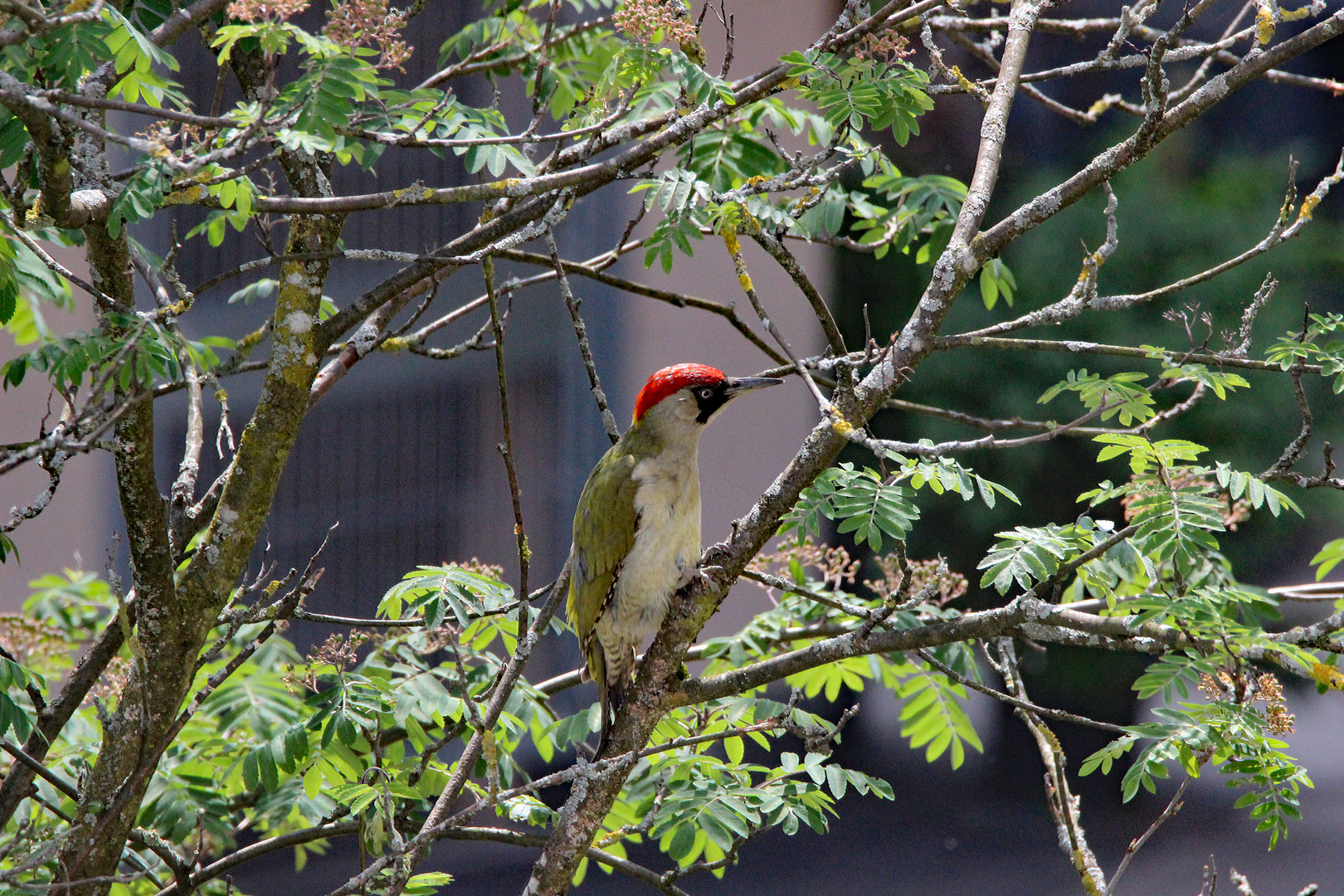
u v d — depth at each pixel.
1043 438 7.54
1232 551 20.97
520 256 8.73
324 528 20.84
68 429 6.73
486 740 6.36
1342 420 19.88
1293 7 18.33
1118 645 7.48
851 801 23.81
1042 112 21.94
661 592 8.75
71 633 9.97
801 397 24.05
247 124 6.00
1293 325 19.64
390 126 7.69
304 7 6.04
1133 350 8.05
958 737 10.16
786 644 9.54
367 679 7.95
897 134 7.96
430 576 7.50
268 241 7.83
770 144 10.52
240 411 18.88
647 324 22.19
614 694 8.84
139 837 7.73
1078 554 7.73
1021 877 20.69
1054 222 20.69
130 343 6.33
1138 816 22.92
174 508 7.88
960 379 21.12
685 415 8.80
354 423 21.14
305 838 8.15
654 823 7.59
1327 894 19.48
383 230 20.30
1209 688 7.72
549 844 7.25
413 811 8.52
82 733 9.35
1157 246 20.33
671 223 7.62
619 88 8.09
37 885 6.45
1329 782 24.30
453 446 21.95
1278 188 21.03
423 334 9.24
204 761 9.21
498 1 10.76
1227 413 19.77
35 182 6.64
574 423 22.23
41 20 4.97
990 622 7.21
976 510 21.50
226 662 9.89
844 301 23.17
